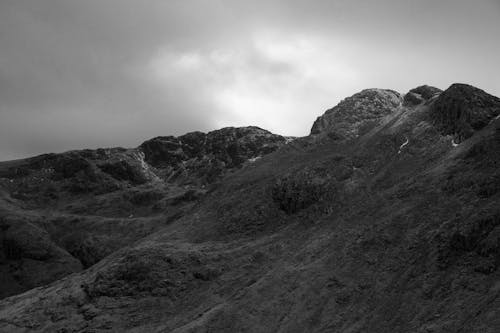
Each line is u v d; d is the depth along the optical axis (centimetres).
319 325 8375
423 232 9100
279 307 8956
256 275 10081
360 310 8300
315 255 9881
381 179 11375
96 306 10406
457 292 7700
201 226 12712
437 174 10331
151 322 9781
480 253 8031
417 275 8350
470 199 9225
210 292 10056
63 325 10200
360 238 9681
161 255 11075
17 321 10675
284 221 11825
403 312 7862
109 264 11794
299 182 12306
